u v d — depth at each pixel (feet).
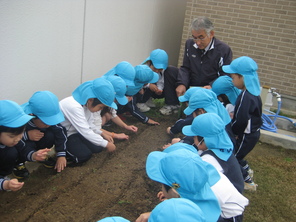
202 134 7.84
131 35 16.93
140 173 10.37
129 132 13.35
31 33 9.83
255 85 10.10
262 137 15.01
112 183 9.58
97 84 9.70
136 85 12.79
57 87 11.69
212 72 14.75
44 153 8.75
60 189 8.91
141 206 8.73
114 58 15.58
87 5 12.31
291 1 18.35
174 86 15.61
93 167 10.32
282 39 19.19
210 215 5.80
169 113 16.07
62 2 10.87
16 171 9.21
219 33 20.62
